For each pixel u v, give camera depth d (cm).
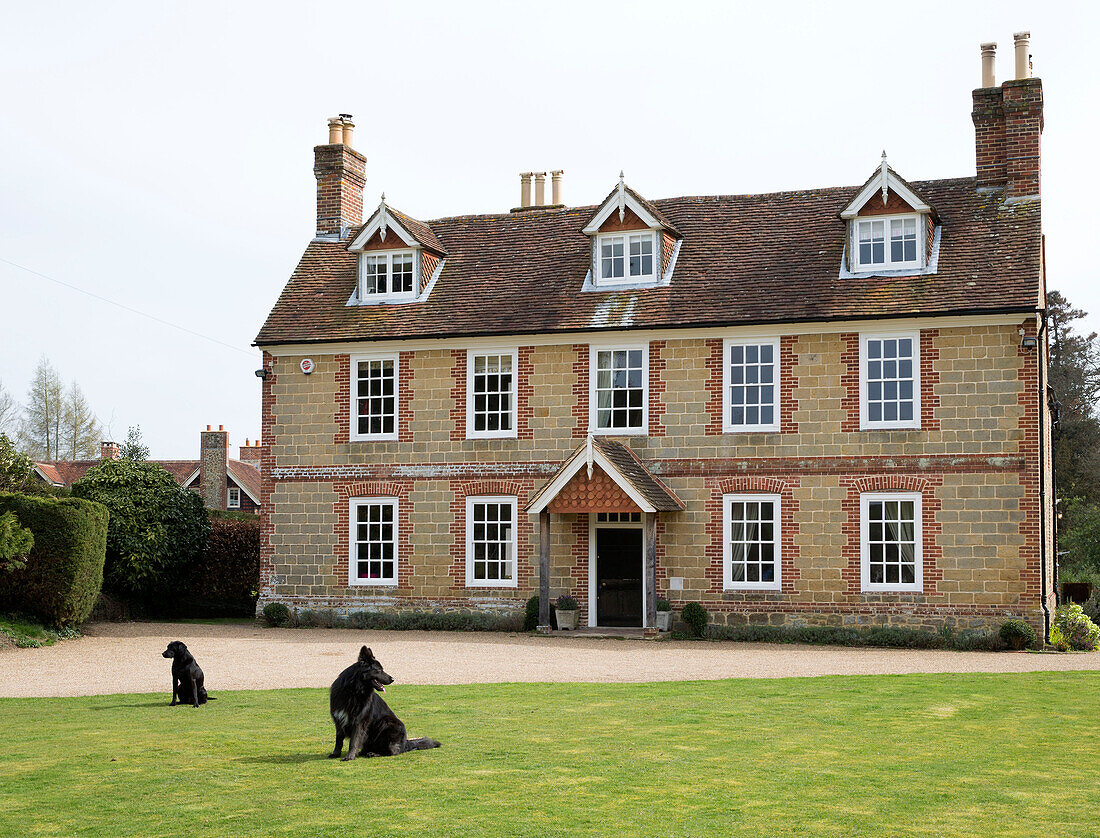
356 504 2925
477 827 884
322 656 2239
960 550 2464
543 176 3341
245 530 3384
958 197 2750
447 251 3131
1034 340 2419
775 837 857
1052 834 866
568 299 2844
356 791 1003
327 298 3067
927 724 1372
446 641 2528
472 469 2838
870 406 2552
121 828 891
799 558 2575
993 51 2769
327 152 3278
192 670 1577
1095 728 1345
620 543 2736
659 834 863
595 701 1579
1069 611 2489
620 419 2738
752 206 2975
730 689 1703
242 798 982
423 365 2894
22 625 2534
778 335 2622
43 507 2589
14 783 1049
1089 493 5309
